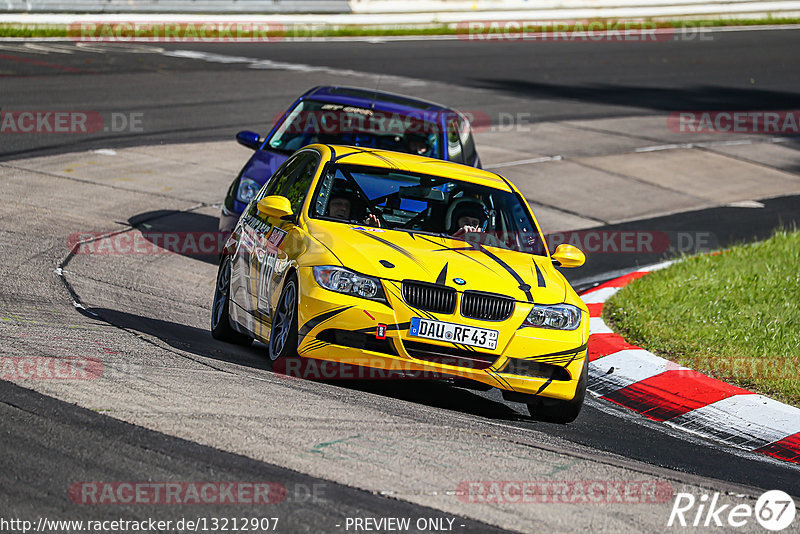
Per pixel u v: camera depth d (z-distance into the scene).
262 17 114.75
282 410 20.95
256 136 43.25
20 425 18.14
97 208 46.47
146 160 57.19
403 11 130.75
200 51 96.56
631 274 44.56
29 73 77.00
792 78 111.75
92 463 16.88
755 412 27.80
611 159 71.44
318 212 27.41
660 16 147.12
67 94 71.25
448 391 27.30
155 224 45.56
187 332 29.97
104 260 38.25
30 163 52.88
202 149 61.31
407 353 23.88
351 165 28.92
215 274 39.59
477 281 24.56
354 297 23.97
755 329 35.25
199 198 51.34
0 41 90.31
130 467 16.86
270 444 18.66
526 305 24.59
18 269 34.25
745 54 124.88
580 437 24.41
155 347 25.86
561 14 141.12
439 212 28.28
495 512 16.83
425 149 41.97
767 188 67.69
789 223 58.91
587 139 77.06
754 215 60.41
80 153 56.53
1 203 44.19
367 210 27.69
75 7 102.88
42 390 20.14
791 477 23.59
